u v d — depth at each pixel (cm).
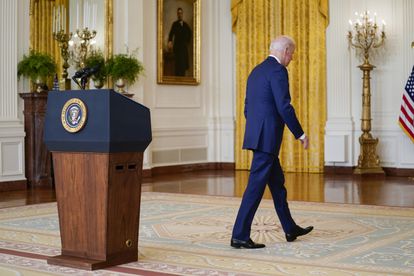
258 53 1227
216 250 482
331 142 1138
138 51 1086
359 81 1130
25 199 802
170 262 437
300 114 1180
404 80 1088
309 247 493
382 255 461
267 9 1217
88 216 422
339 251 476
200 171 1223
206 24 1266
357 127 1132
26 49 923
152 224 608
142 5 1098
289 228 515
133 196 432
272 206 719
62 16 973
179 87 1209
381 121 1108
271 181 507
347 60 1135
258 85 488
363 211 680
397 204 734
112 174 416
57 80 938
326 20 1151
